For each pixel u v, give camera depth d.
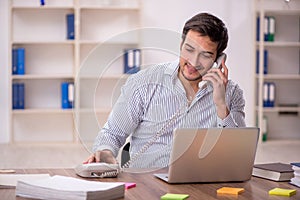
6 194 2.14
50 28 8.48
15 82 8.41
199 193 2.24
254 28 8.73
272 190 2.27
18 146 8.17
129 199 2.10
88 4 8.43
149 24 8.73
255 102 8.81
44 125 8.61
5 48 8.36
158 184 2.40
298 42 8.90
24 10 8.40
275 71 9.08
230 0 8.84
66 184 2.10
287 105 8.93
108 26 8.62
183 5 8.78
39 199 2.04
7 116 8.44
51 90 8.55
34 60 8.49
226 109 2.42
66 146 8.23
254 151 2.51
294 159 7.18
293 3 8.63
